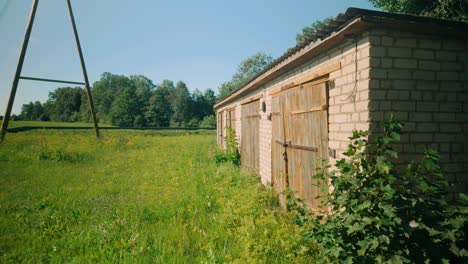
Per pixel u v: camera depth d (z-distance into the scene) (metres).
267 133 6.64
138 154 12.62
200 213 4.91
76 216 4.81
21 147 12.62
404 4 8.71
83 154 11.98
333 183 2.73
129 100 65.75
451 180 3.08
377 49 2.88
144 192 6.32
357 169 2.63
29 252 3.62
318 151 3.99
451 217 2.43
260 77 6.33
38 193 6.26
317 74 3.92
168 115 78.31
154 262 3.32
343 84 3.31
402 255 2.35
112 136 20.03
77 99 99.31
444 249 2.38
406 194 2.51
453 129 3.09
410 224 2.35
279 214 4.73
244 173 8.03
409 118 2.97
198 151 13.55
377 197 2.46
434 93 3.03
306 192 4.38
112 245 3.65
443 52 3.06
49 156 10.75
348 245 2.55
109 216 4.77
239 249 3.60
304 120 4.42
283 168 5.34
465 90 3.12
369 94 2.87
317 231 2.99
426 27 2.84
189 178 7.40
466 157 3.12
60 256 3.51
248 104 8.66
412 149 2.98
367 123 2.89
